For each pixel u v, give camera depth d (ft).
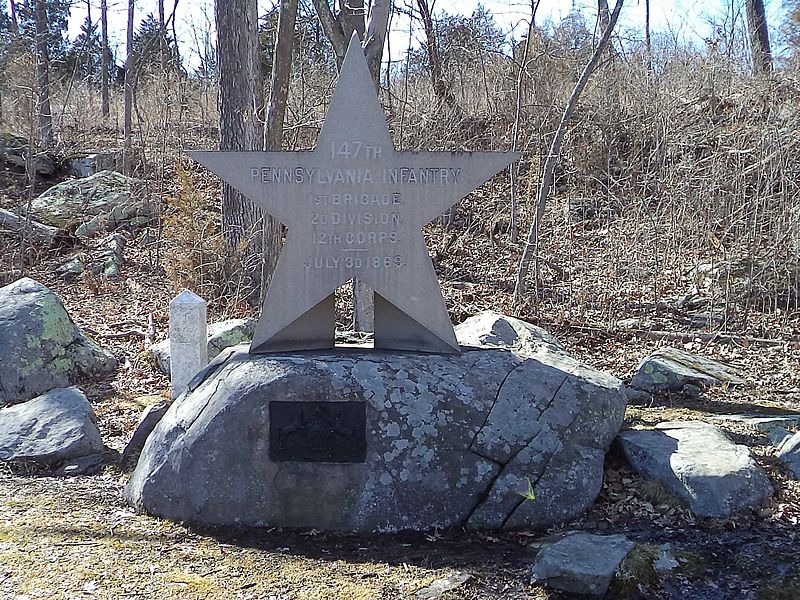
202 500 14.58
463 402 15.01
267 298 16.08
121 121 78.13
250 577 12.52
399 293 16.10
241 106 39.86
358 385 14.78
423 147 47.16
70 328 26.45
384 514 14.37
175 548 13.60
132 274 42.80
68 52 106.83
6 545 13.41
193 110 67.05
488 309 35.73
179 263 39.50
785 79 47.60
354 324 28.66
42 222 48.32
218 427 14.79
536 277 36.91
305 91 51.80
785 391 23.91
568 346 30.89
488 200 49.06
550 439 15.10
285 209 15.90
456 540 14.05
